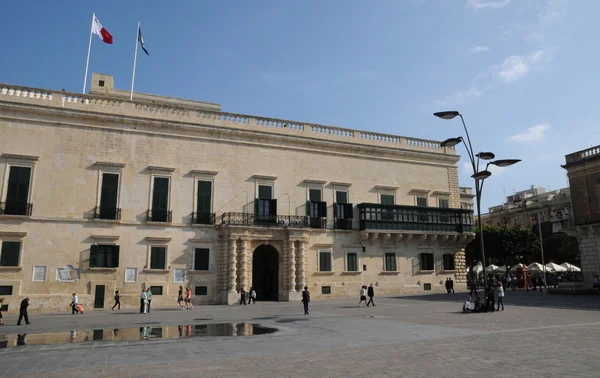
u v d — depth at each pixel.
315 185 40.94
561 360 10.60
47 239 30.97
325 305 31.69
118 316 25.97
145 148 35.03
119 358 11.89
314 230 39.50
